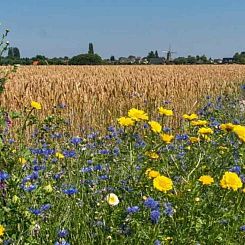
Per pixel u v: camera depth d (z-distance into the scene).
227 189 4.17
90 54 75.81
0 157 4.16
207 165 5.06
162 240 3.54
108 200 3.86
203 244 3.72
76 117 13.32
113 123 13.19
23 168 4.55
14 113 4.90
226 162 5.27
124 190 4.39
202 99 18.67
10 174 4.10
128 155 5.38
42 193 3.88
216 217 3.92
